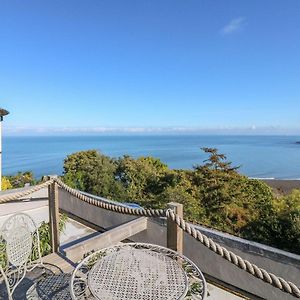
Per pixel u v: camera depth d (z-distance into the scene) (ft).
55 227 9.89
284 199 32.04
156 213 7.22
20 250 6.56
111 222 12.92
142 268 5.81
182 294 4.94
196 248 9.35
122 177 49.29
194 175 41.83
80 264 6.29
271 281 4.88
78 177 42.42
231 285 8.59
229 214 32.91
